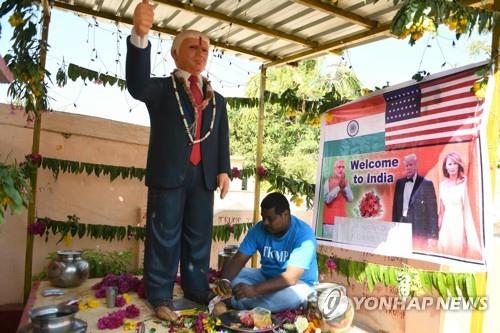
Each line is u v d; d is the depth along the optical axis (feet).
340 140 12.11
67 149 13.70
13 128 12.89
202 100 9.54
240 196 18.44
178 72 9.41
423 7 6.71
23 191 7.50
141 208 14.85
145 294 9.46
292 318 8.44
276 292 8.79
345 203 11.69
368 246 10.83
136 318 8.53
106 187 14.37
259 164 14.55
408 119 10.19
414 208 9.84
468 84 8.90
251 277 10.00
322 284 8.95
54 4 11.46
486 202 8.33
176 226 9.28
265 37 12.90
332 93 13.14
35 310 7.17
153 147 9.20
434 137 9.52
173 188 9.08
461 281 8.23
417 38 7.01
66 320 6.88
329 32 12.11
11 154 12.83
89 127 13.96
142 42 7.99
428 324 10.72
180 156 9.07
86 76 12.76
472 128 8.73
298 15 11.28
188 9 10.97
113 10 11.94
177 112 9.10
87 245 14.08
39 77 9.70
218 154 10.05
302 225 9.70
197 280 9.76
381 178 10.77
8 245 12.86
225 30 12.67
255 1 10.64
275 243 9.67
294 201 13.91
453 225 8.95
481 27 7.38
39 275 12.54
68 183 13.76
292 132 29.53
